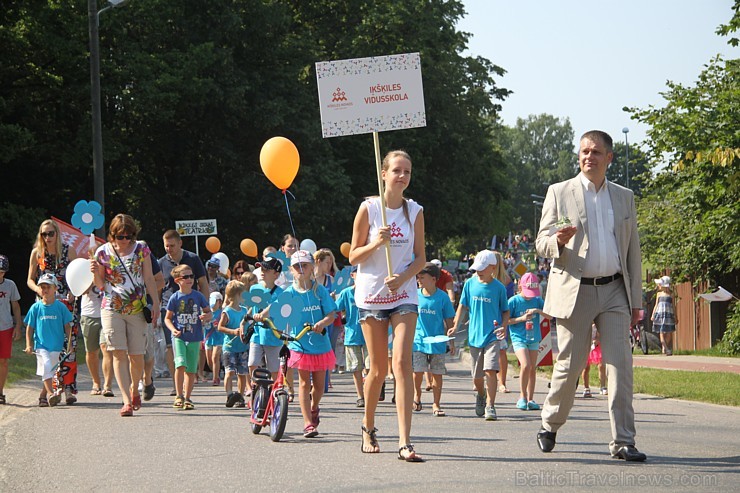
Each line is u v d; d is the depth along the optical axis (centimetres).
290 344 1015
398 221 855
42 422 1152
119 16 3791
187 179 4628
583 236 849
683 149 2698
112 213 4531
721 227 2514
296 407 1355
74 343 1352
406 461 829
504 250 8719
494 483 717
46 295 1342
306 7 4919
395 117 904
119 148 3938
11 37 3544
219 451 915
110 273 1216
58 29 3706
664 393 1511
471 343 1255
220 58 4034
